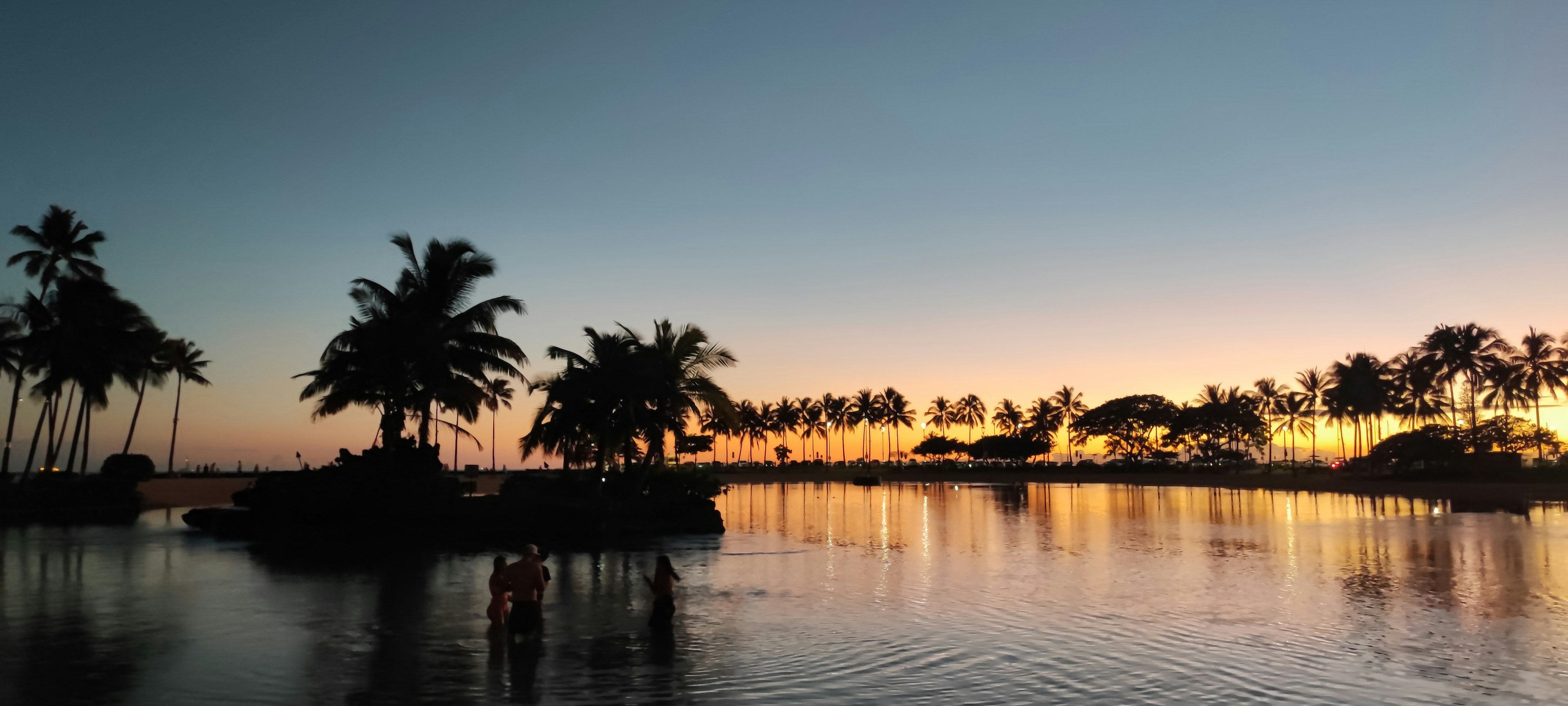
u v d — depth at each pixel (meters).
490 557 26.20
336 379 36.44
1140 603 17.98
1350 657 13.15
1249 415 125.06
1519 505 54.72
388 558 25.91
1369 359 102.62
